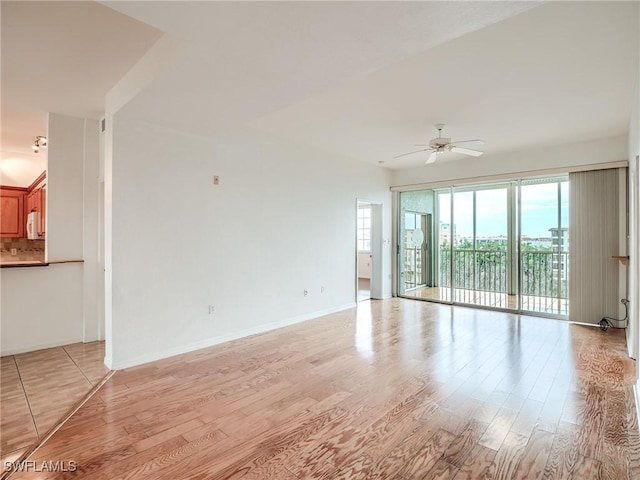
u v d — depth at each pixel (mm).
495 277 6285
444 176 6695
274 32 2064
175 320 3871
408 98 3652
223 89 2848
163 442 2211
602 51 2721
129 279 3523
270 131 4805
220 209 4316
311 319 5531
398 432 2320
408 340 4387
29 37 2527
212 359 3717
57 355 3801
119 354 3445
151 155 3680
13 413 2574
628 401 2736
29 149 5469
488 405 2688
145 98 3021
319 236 5770
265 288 4867
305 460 2031
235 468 1961
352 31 2059
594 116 4164
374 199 7016
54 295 4086
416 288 7332
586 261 5176
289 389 2984
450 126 4562
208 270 4188
